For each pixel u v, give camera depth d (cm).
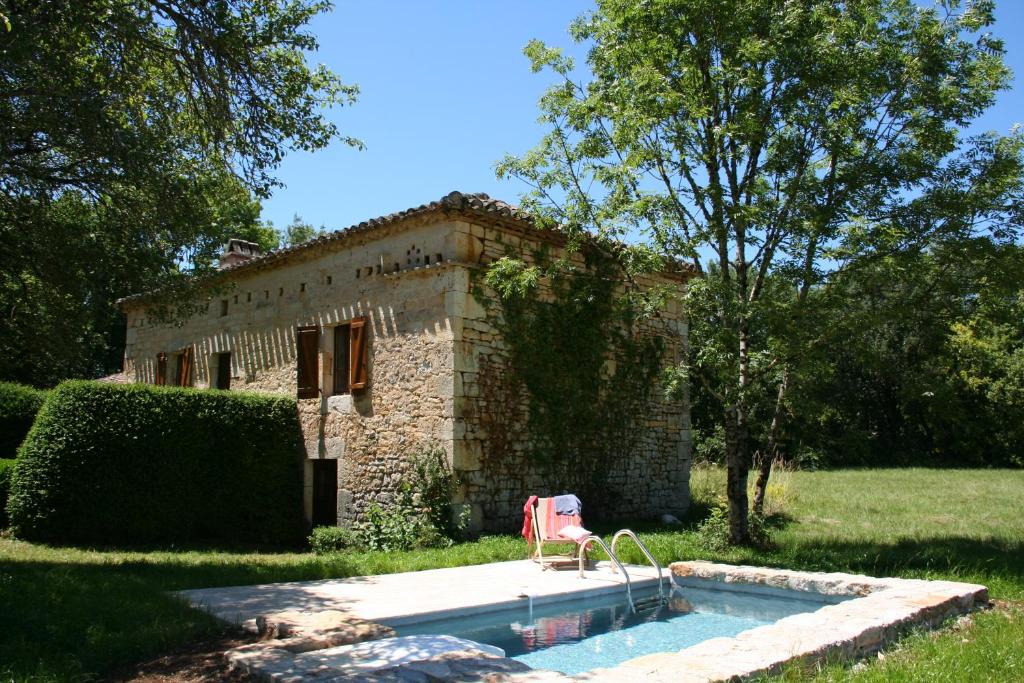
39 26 653
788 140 876
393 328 1154
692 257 916
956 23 877
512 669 389
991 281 855
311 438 1271
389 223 1145
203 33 748
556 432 1169
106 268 890
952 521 1180
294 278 1360
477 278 1096
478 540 1020
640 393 1320
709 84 895
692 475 1847
